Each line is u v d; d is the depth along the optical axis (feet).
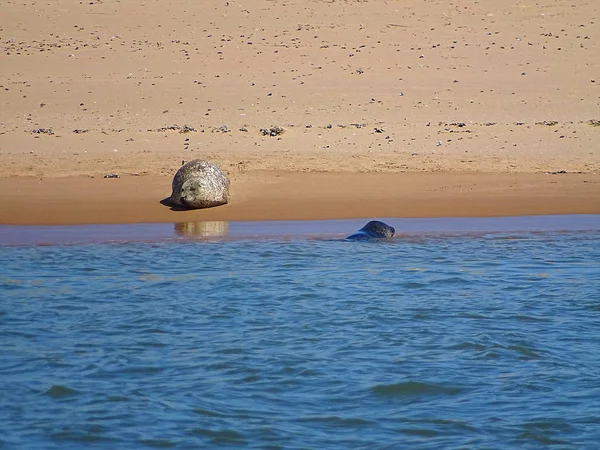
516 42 508.94
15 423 110.73
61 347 140.26
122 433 107.76
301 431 108.58
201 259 203.10
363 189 279.49
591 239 227.61
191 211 255.91
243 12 558.15
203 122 377.30
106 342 142.72
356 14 556.92
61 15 550.36
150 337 145.18
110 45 501.15
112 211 253.85
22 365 131.75
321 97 418.10
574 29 528.22
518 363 133.18
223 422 110.93
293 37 514.68
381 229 229.45
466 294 173.99
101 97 418.51
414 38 515.09
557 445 104.94
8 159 312.71
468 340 143.84
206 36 515.50
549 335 147.33
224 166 302.66
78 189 274.98
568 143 343.26
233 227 239.91
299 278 185.78
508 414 113.91
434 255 209.26
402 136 353.31
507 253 211.41
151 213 253.03
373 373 128.47
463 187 283.59
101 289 175.83
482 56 487.20
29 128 364.17
